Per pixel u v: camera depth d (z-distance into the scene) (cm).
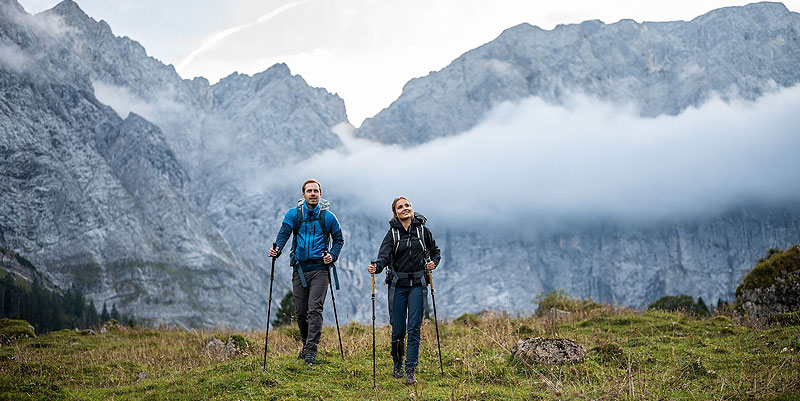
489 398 838
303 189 1047
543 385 901
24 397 916
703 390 843
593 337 1346
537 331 1437
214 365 1071
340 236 1035
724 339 1223
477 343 1221
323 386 925
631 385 825
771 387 791
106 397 952
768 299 1584
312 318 1019
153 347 1606
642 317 1548
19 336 1762
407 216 937
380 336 1315
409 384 922
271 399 862
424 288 939
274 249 1024
